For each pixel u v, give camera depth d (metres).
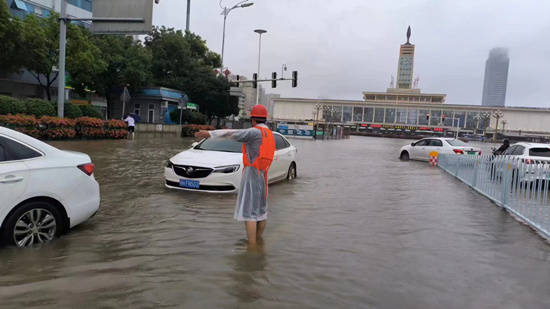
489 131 120.81
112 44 35.00
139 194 7.48
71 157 4.76
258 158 4.50
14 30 22.86
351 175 12.54
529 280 3.95
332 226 5.83
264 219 4.68
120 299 3.18
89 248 4.40
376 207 7.42
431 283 3.77
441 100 140.88
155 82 41.59
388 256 4.54
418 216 6.76
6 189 4.09
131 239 4.79
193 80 43.41
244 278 3.70
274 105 143.38
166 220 5.72
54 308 2.99
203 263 4.05
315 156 20.36
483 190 9.43
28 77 30.67
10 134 4.31
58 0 32.66
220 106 44.62
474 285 3.76
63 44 18.47
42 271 3.70
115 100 40.84
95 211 5.00
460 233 5.71
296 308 3.14
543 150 11.91
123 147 17.59
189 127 31.52
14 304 3.03
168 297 3.25
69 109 20.80
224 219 5.88
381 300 3.35
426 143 19.42
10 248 4.22
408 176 12.87
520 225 6.36
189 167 7.79
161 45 42.25
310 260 4.28
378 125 131.00
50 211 4.48
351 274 3.92
